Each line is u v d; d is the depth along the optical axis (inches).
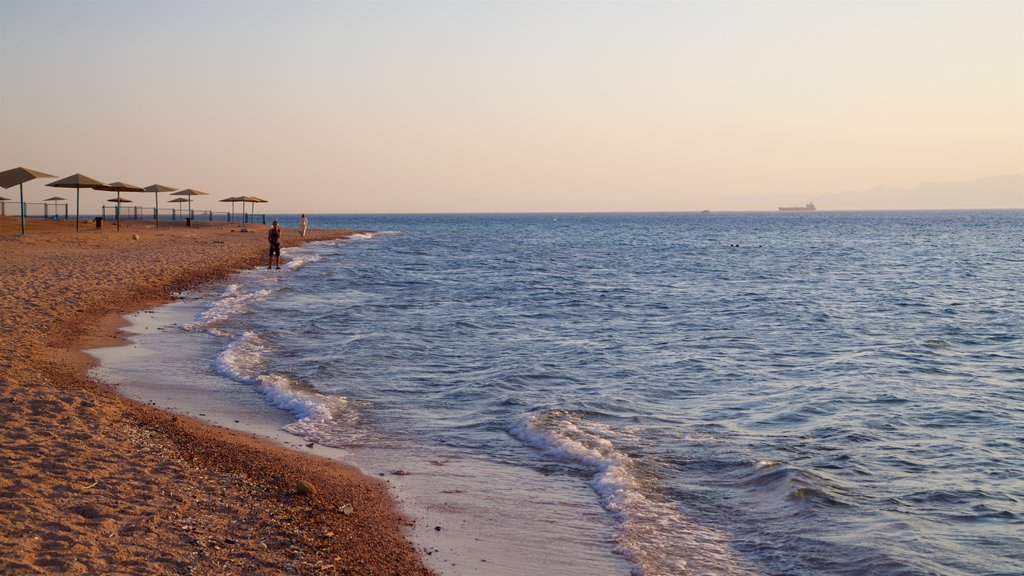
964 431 468.1
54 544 241.3
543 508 335.3
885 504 342.0
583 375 617.6
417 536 302.5
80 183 1667.1
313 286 1232.8
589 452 405.1
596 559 287.7
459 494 349.7
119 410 415.5
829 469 389.4
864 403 537.3
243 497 315.6
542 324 914.1
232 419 453.7
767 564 283.6
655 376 621.6
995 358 722.8
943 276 1705.2
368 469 380.2
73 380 496.7
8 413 376.2
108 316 776.3
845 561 284.7
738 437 445.4
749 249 2827.3
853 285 1482.5
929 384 604.1
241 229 2672.2
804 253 2578.7
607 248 2837.1
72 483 297.1
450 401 520.1
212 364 597.0
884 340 826.8
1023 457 416.2
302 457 389.1
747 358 711.1
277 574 245.4
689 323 947.3
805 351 754.2
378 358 656.4
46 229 1905.8
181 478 324.2
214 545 261.3
